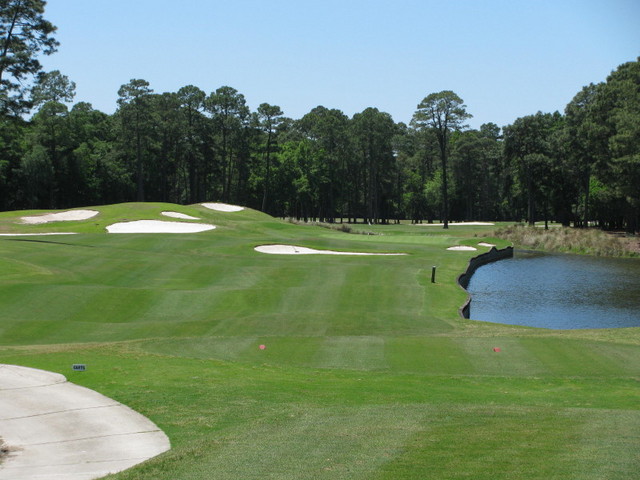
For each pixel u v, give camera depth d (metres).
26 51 46.84
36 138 91.94
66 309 23.94
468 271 43.78
